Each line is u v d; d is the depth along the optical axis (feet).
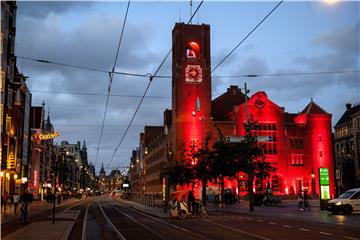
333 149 315.99
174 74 306.55
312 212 123.85
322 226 80.12
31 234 65.62
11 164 184.03
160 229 78.07
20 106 212.23
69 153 520.01
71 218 105.19
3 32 136.26
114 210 154.61
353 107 308.81
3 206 150.82
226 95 342.64
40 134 273.33
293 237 61.05
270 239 58.59
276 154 301.22
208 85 303.68
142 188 495.82
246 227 78.89
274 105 308.19
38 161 281.33
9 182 190.70
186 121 297.33
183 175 200.75
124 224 90.58
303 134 309.63
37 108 300.40
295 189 300.20
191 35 306.96
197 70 303.89
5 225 88.48
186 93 301.02
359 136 274.98
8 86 171.12
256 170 157.69
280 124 306.35
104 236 67.10
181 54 304.91
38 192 285.84
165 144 342.64
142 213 134.21
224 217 110.52
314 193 301.02
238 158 168.14
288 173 300.81
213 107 335.88
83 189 600.39
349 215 109.29
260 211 134.41
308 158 306.55
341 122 312.91
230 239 59.41
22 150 226.79
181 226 83.97
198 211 116.57
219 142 177.37
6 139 173.58
